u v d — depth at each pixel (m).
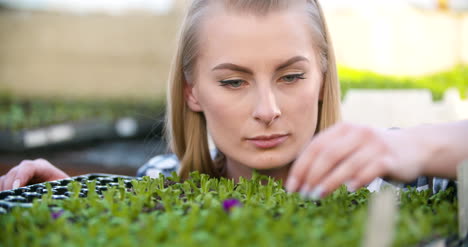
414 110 3.52
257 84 1.22
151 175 1.94
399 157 0.78
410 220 0.73
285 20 1.22
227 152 1.30
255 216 0.75
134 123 6.39
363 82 5.95
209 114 1.32
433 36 10.27
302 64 1.24
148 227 0.71
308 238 0.67
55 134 5.56
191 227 0.70
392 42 9.82
